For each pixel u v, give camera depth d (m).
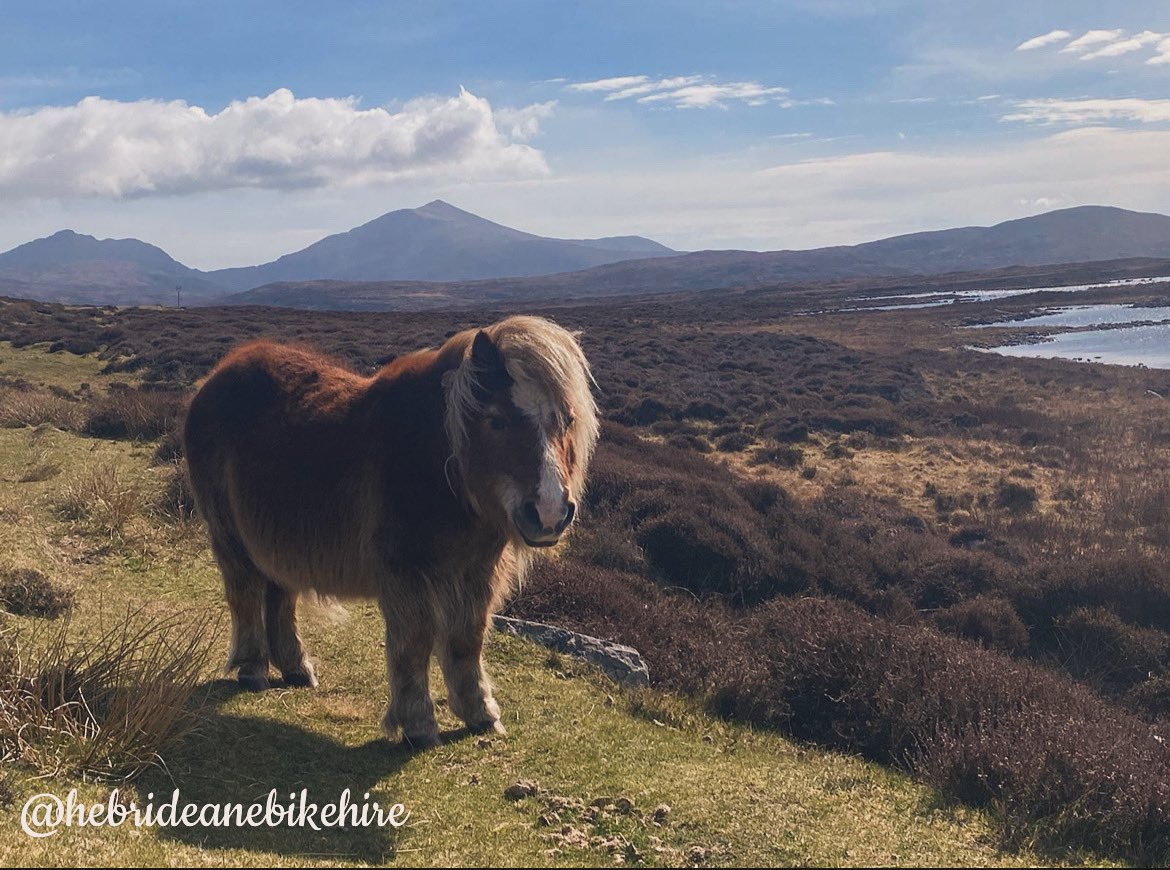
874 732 6.72
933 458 24.23
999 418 29.83
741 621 10.35
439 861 3.70
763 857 3.87
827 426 27.78
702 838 4.03
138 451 14.02
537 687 6.46
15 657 4.73
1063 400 34.00
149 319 42.25
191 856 3.40
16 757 4.03
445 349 5.00
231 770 4.45
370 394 5.24
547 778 4.71
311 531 5.20
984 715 6.54
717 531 13.18
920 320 74.38
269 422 5.50
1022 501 19.91
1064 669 11.08
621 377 34.34
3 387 20.36
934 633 8.82
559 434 4.60
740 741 6.23
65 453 13.41
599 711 6.10
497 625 7.59
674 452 21.34
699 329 63.25
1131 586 12.62
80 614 6.64
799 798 4.66
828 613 9.00
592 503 14.73
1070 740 5.62
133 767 4.19
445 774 4.70
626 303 127.38
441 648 5.34
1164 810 4.84
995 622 11.85
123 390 22.66
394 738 5.18
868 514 17.83
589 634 8.24
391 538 4.87
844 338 59.78
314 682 6.07
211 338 34.00
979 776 5.19
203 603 7.58
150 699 4.47
